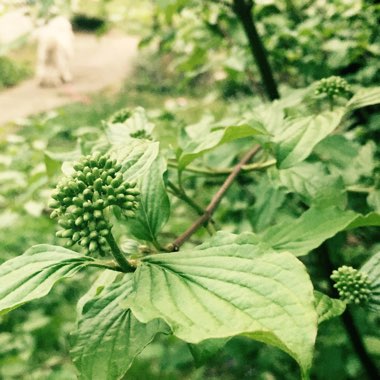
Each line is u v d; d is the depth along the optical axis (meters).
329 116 0.17
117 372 0.13
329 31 0.37
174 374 0.48
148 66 2.10
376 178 0.23
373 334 0.38
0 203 0.42
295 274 0.11
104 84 2.25
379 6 0.35
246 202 0.40
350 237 0.44
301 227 0.18
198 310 0.11
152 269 0.13
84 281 0.58
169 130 0.35
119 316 0.14
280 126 0.20
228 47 0.42
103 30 0.51
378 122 0.32
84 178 0.15
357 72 0.35
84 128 0.35
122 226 0.17
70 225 0.14
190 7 0.41
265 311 0.10
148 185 0.17
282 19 0.40
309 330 0.10
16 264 0.13
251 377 0.46
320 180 0.21
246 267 0.12
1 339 0.48
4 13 0.34
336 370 0.37
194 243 0.34
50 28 2.29
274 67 0.44
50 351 0.51
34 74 2.62
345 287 0.17
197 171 0.24
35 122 0.47
